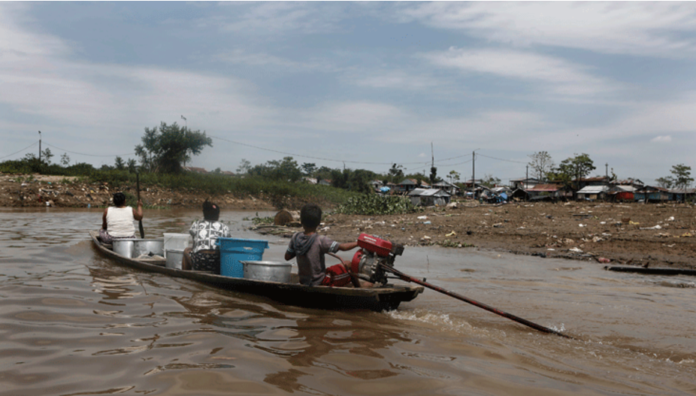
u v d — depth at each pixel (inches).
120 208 324.5
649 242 416.2
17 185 951.0
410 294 181.5
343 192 2070.6
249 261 205.6
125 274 237.1
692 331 164.4
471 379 111.7
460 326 163.8
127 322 151.5
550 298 219.1
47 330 138.8
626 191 2052.2
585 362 128.7
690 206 796.0
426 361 123.9
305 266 195.3
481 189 3061.0
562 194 2310.5
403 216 749.3
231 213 1100.5
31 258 274.5
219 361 118.3
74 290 193.9
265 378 108.0
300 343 136.1
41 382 101.4
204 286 214.2
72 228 474.6
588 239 449.1
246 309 176.1
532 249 411.5
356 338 143.2
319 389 102.7
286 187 1621.6
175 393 97.8
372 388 104.2
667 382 114.3
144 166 1565.0
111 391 97.8
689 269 298.5
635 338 155.2
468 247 426.6
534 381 112.0
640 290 241.8
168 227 560.7
